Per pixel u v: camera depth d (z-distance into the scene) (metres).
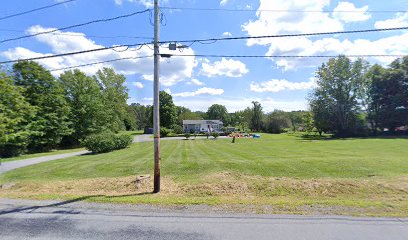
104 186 9.75
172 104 77.81
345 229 4.84
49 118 32.41
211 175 10.91
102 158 18.67
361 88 49.62
